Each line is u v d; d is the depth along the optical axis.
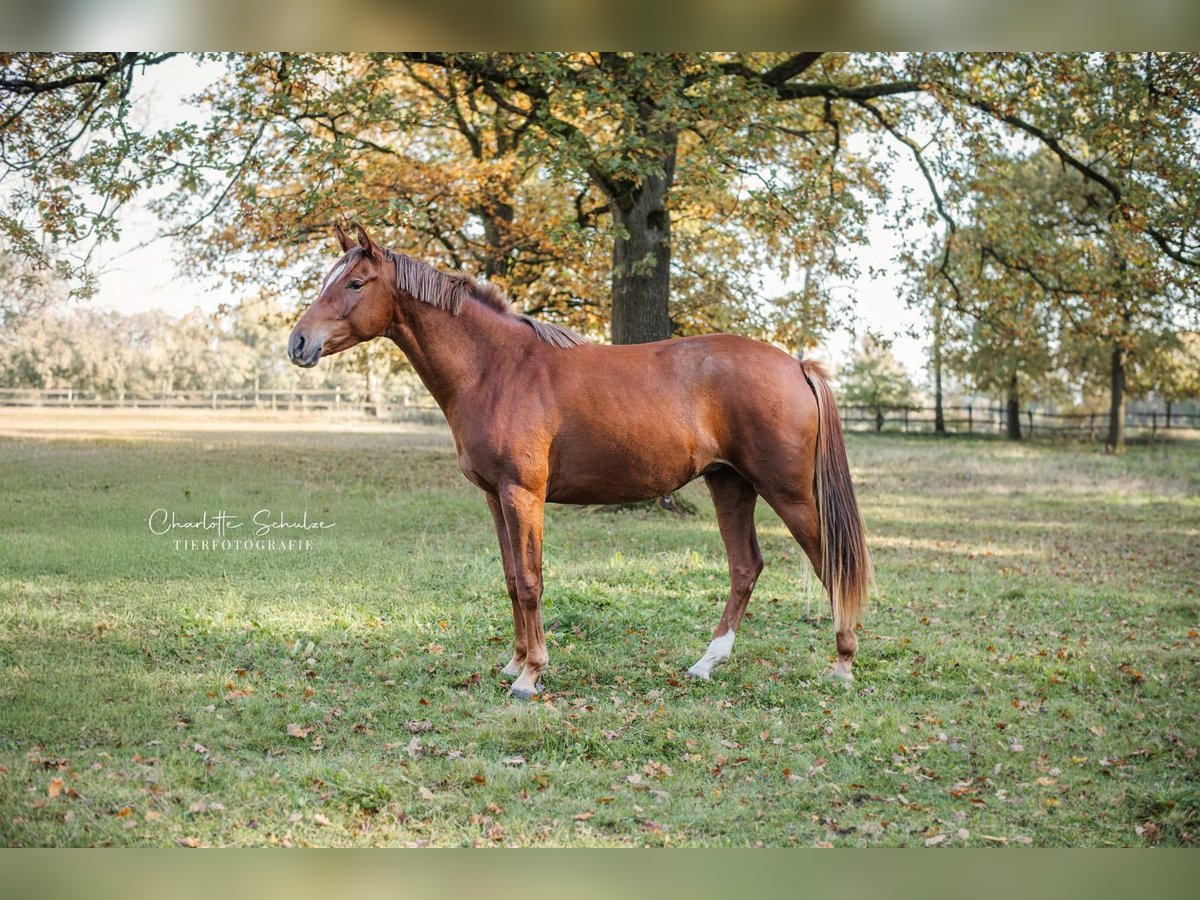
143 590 7.60
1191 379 27.69
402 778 4.39
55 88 9.98
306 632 6.59
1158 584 9.14
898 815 4.21
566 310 15.27
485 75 11.14
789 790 4.43
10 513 11.02
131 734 4.81
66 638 6.28
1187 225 11.79
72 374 41.50
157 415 33.38
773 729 5.10
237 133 10.62
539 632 5.59
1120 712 5.46
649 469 5.61
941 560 10.21
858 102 12.93
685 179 10.96
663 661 6.23
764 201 11.31
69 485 13.58
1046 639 6.97
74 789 4.13
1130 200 11.80
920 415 41.75
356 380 47.53
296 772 4.41
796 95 12.61
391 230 13.78
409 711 5.24
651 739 4.98
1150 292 12.99
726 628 6.10
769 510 13.68
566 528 11.27
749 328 14.86
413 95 15.41
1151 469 21.84
